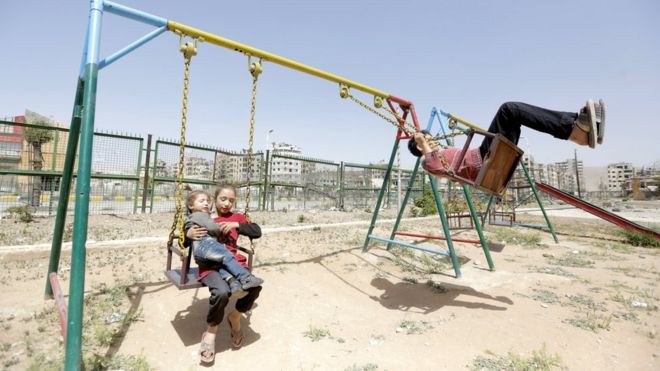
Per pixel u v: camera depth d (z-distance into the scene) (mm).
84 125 2246
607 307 3809
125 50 2766
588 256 7086
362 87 4602
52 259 3344
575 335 3053
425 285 4715
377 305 3961
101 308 3240
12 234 6734
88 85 2312
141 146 11398
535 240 8734
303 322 3336
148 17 2881
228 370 2473
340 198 18312
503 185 3162
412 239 8156
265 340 2951
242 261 3008
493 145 2799
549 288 4586
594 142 2580
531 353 2729
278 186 16062
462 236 9148
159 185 12336
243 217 3230
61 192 3264
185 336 2936
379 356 2684
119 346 2686
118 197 11711
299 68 3977
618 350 2805
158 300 3533
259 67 3568
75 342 2105
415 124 5234
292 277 4566
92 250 5367
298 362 2590
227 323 3201
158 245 5949
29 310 3125
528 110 2770
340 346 2865
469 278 5105
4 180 10336
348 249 6398
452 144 5660
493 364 2541
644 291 4441
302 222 10852
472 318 3475
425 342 2934
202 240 2672
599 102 2566
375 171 22438
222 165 14125
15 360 2350
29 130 10570
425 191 17203
